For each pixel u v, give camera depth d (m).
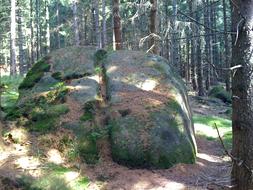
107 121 6.91
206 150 8.11
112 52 8.65
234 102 4.21
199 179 6.04
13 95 9.92
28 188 5.23
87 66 8.22
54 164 5.98
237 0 4.10
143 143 6.40
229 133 9.84
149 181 5.89
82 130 6.70
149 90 7.45
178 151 6.56
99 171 6.07
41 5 38.06
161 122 6.71
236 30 4.07
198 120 11.20
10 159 5.84
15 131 6.71
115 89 7.46
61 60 8.52
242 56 4.07
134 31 22.84
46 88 7.83
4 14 29.14
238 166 4.22
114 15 13.25
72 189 5.42
